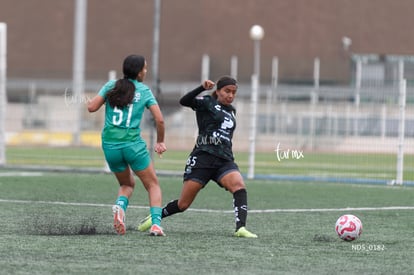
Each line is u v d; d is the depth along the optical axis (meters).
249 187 54.97
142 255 24.52
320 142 83.81
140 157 29.11
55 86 97.12
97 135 85.69
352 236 28.62
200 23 180.12
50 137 88.19
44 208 38.72
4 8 187.38
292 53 176.88
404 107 61.00
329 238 29.48
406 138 74.38
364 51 176.25
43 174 62.22
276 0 180.62
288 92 83.19
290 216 37.66
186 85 118.88
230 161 30.11
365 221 36.00
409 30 178.38
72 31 184.88
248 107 92.62
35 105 89.06
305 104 88.19
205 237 29.14
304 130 87.38
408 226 34.19
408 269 23.14
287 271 22.34
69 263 22.86
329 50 176.75
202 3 181.12
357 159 79.25
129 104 28.77
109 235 28.97
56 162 76.69
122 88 28.77
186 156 85.94
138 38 183.00
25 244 26.30
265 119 89.62
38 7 186.88
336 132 81.69
